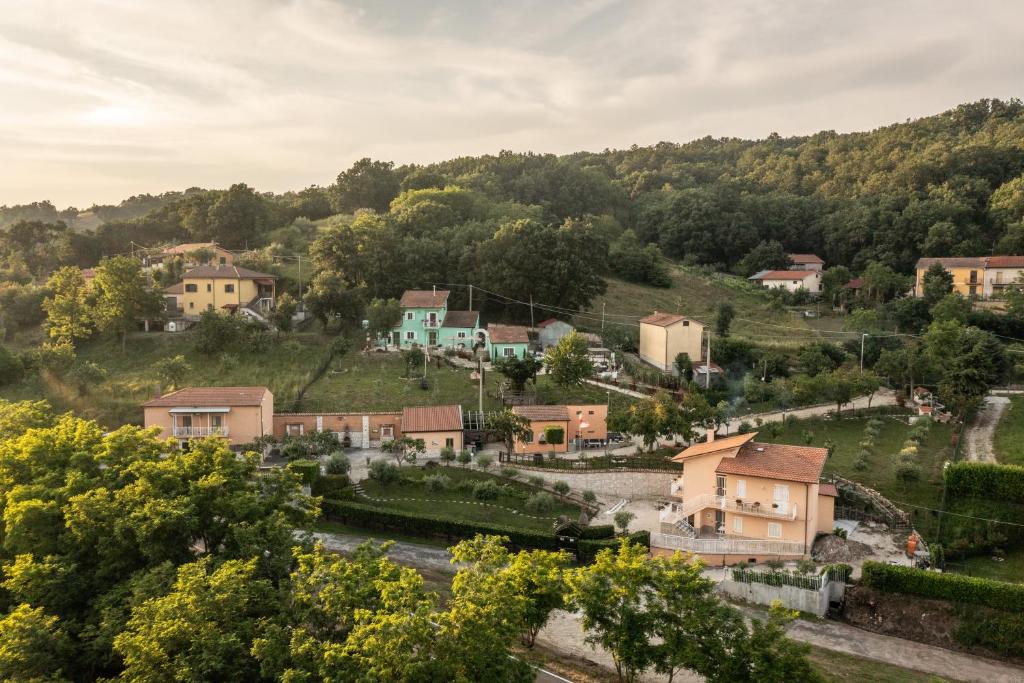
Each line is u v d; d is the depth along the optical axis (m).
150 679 24.67
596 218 157.25
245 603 28.00
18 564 30.27
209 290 93.94
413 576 27.73
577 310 105.44
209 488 34.75
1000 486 49.28
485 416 70.25
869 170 176.62
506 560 33.50
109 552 31.59
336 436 65.69
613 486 60.66
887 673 35.47
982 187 140.25
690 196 160.00
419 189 153.62
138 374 78.19
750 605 42.94
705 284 134.62
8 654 25.38
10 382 75.12
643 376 83.31
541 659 34.28
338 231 99.62
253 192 142.50
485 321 101.94
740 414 76.25
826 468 60.34
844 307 119.94
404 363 83.44
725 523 50.97
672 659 29.11
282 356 83.19
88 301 88.00
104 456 37.41
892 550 48.03
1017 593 38.53
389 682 23.64
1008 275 109.69
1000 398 76.88
